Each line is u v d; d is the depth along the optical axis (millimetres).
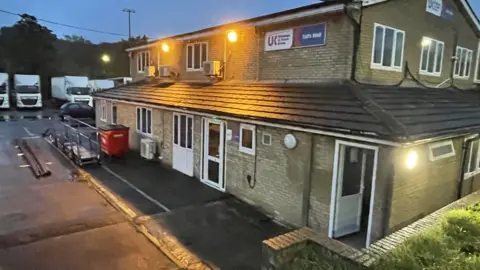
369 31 8297
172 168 11742
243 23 10586
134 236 6598
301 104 7641
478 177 8617
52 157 13047
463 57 12680
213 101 10086
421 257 3895
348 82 7980
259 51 10453
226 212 8008
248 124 8312
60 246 6109
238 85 10820
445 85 11844
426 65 10656
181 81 14453
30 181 10047
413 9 9633
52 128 19797
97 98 18047
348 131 5879
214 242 6477
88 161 12039
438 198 7117
